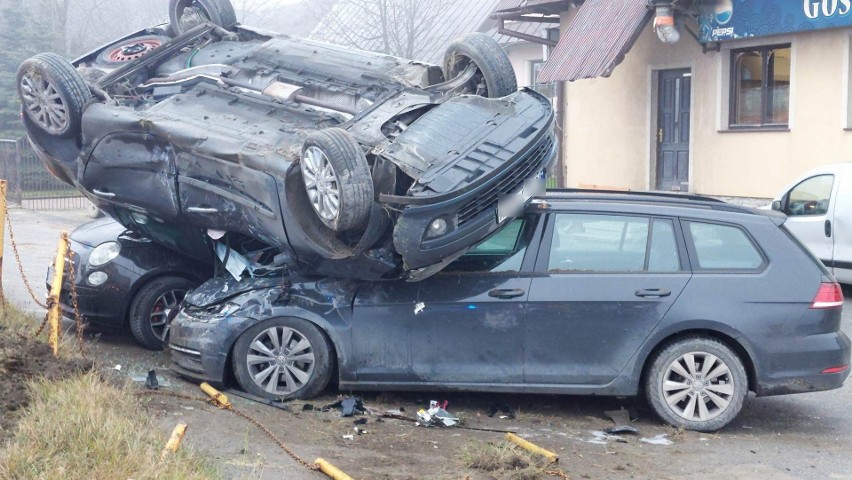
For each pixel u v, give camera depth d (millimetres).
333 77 7883
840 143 15023
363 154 6262
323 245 6523
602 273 6637
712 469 5746
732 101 16953
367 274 6617
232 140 6914
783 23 15359
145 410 5859
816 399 7520
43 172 24656
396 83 7656
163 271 8266
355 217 6137
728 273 6594
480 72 7664
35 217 21203
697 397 6543
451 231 6211
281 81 7941
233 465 5219
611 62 16594
